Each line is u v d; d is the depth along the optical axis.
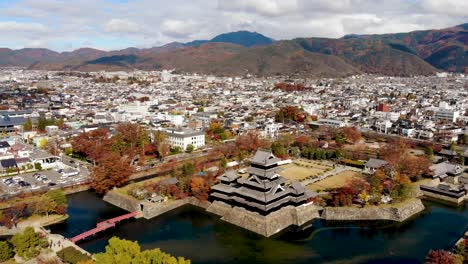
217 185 177.88
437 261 119.12
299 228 159.00
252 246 142.50
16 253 128.75
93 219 167.12
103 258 105.31
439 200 190.50
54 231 154.25
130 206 177.62
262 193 158.38
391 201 175.62
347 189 178.75
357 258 133.62
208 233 153.50
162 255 101.94
